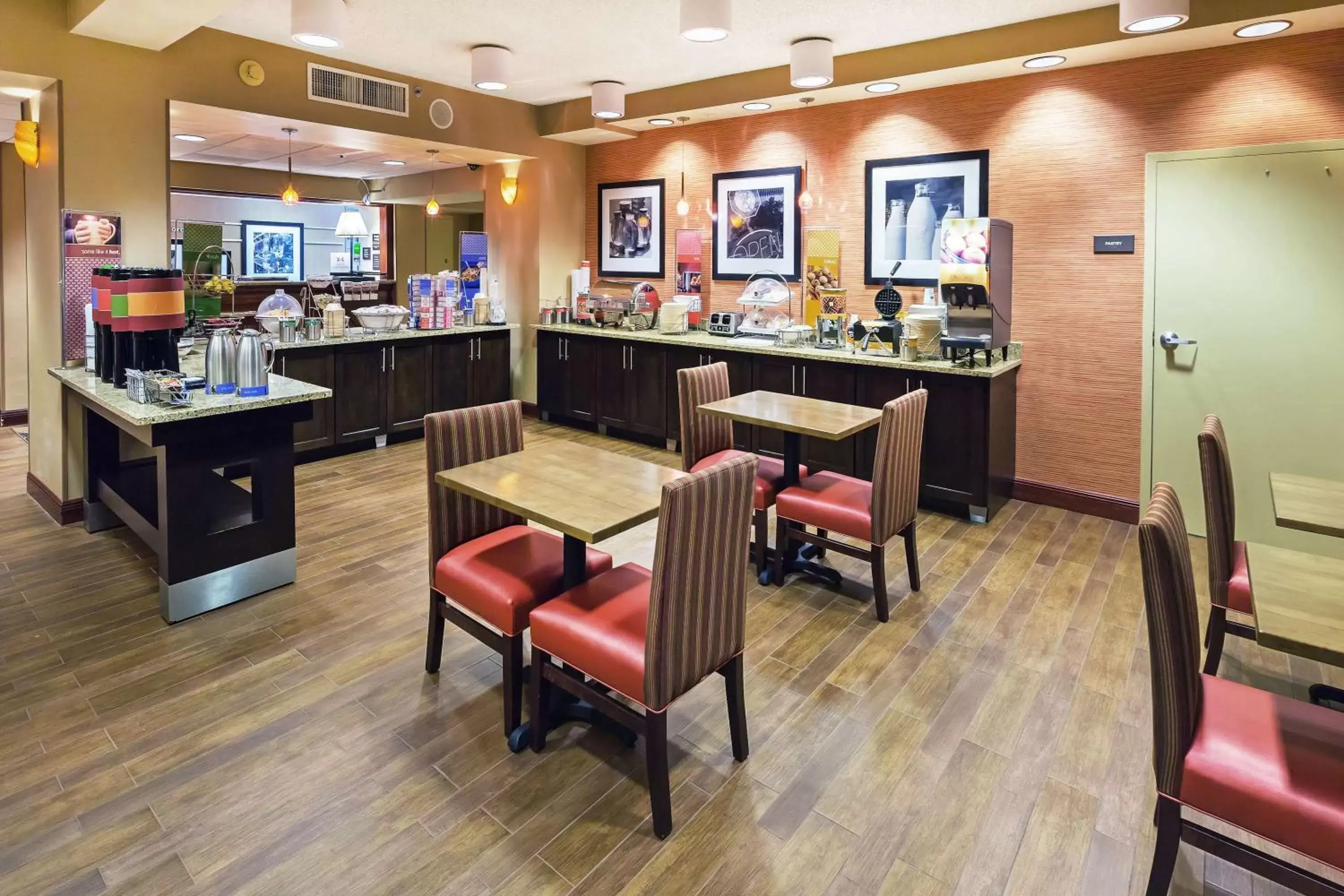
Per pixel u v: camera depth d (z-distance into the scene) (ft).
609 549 13.25
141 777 7.31
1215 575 8.55
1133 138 14.29
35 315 14.92
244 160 26.89
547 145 22.58
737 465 7.04
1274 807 4.99
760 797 7.18
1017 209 15.79
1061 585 11.99
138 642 9.89
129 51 13.82
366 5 13.47
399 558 12.84
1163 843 5.51
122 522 14.14
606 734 8.14
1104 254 14.80
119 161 13.80
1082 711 8.55
